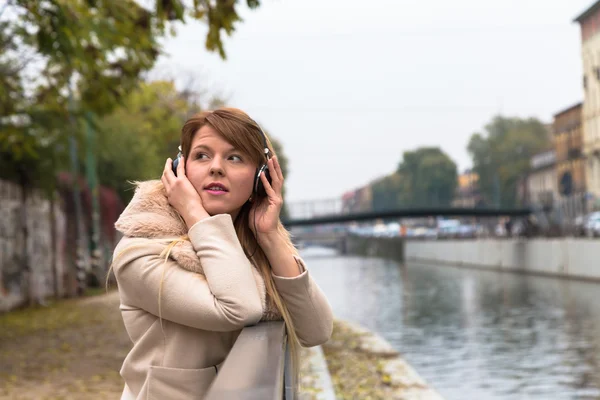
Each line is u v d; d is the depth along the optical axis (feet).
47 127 45.11
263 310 6.15
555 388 37.35
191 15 25.36
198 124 6.28
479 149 384.27
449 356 50.21
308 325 6.59
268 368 4.33
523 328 66.80
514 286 133.90
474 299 105.40
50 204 87.61
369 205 631.56
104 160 99.60
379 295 118.52
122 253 5.76
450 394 36.29
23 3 25.86
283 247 6.44
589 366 44.19
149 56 33.42
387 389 28.43
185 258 5.70
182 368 5.73
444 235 298.35
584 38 222.48
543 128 373.20
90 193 101.50
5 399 25.99
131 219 5.97
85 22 28.12
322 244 653.30
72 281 91.25
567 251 151.43
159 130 128.36
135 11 30.76
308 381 23.24
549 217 233.55
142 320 5.85
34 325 55.52
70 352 39.99
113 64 33.71
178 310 5.57
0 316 64.85
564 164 262.47
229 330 5.67
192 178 6.19
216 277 5.64
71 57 27.53
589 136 231.50
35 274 79.56
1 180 69.77
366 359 37.06
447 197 476.54
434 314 83.51
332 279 178.50
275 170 6.47
